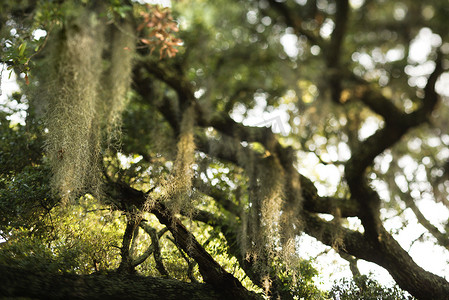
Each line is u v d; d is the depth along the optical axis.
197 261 5.71
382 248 6.74
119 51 6.18
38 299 4.45
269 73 9.32
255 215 6.35
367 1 8.52
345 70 7.05
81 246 5.82
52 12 5.01
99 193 5.11
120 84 6.05
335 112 8.64
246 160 6.84
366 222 6.75
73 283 4.98
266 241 6.12
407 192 8.04
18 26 5.53
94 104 5.29
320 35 7.86
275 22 8.83
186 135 6.24
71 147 4.75
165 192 5.34
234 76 9.41
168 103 7.28
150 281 5.70
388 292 6.98
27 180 5.91
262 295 6.46
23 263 4.92
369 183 8.11
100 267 6.04
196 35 8.80
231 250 6.95
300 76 8.20
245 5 8.77
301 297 6.57
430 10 8.00
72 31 5.48
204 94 8.45
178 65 8.21
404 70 8.55
